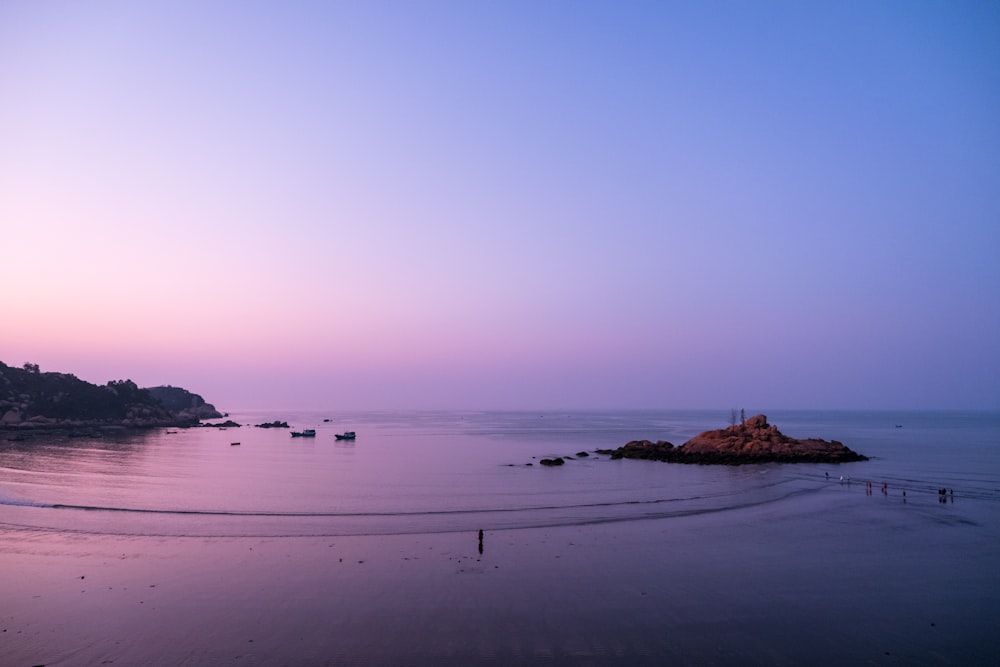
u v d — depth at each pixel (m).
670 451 88.19
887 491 52.25
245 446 110.44
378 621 20.77
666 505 44.59
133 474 60.75
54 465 67.00
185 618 20.78
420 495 49.22
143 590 23.56
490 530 35.28
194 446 106.94
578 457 88.12
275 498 46.62
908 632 20.28
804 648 18.97
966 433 163.88
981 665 17.95
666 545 31.70
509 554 29.72
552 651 18.55
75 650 18.22
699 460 79.88
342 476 62.84
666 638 19.59
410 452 98.75
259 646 18.64
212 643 18.81
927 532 35.22
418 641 19.16
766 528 36.16
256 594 23.33
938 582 25.55
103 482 53.44
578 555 29.56
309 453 95.50
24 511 38.19
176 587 23.98
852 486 55.69
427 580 25.36
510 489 53.41
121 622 20.38
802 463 77.50
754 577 26.06
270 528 35.25
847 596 23.73
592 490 52.88
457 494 49.97
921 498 48.41
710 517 39.66
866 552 30.44
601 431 178.88
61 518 36.31
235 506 42.53
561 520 38.44
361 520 38.06
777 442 85.31
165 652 18.16
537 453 97.00
